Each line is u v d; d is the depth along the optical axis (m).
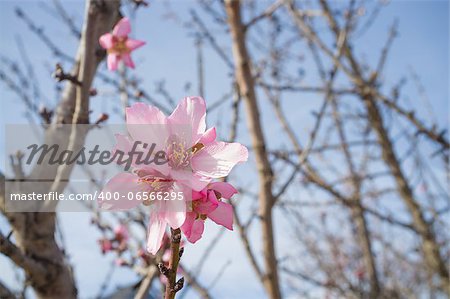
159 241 1.24
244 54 3.75
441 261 5.76
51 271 2.27
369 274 5.86
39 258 2.27
